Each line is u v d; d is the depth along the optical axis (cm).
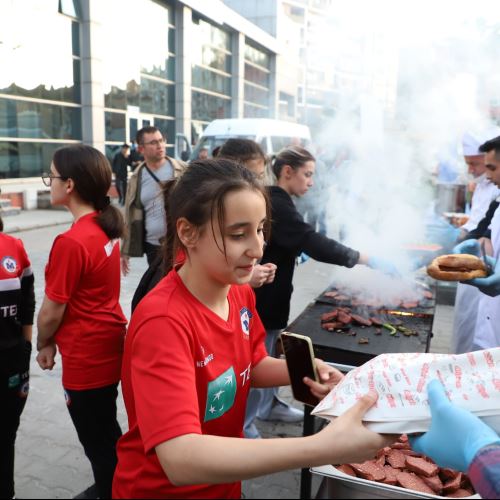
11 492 185
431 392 84
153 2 1359
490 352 89
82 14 1169
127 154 1155
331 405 90
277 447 76
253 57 1500
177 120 1527
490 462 70
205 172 95
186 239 96
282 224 223
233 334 107
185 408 82
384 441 83
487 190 300
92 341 181
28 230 898
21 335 178
